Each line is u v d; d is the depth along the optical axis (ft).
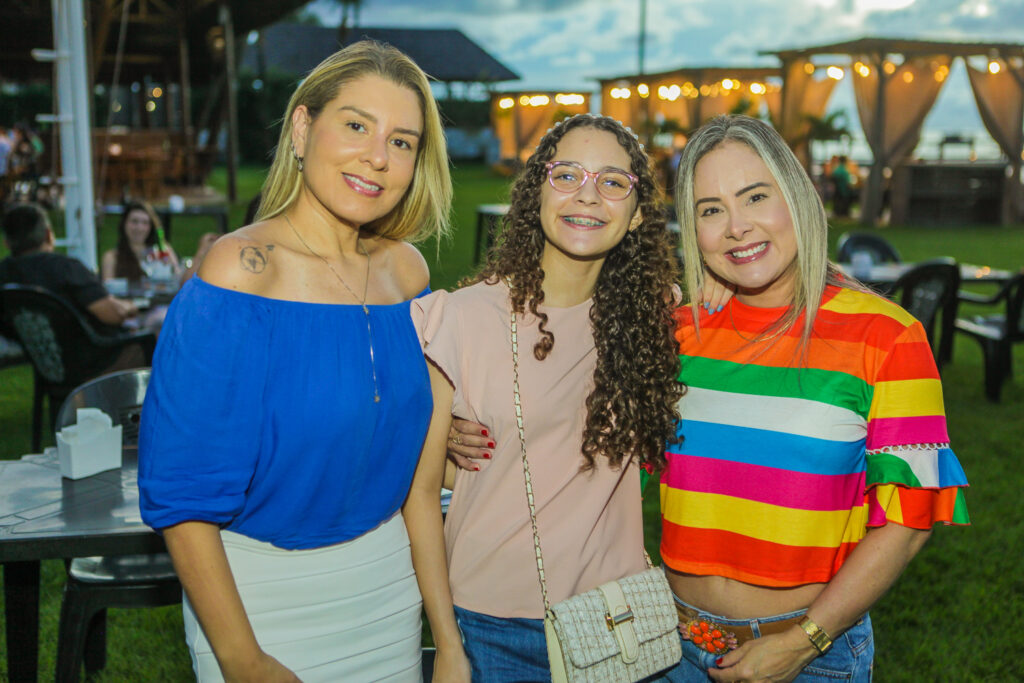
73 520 6.37
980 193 59.11
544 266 5.35
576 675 4.83
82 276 14.62
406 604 5.14
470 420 5.24
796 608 5.00
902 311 4.92
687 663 5.41
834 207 67.15
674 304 5.57
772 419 4.96
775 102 83.71
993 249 44.01
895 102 60.08
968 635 9.71
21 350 15.69
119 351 14.46
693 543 5.23
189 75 74.49
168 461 4.30
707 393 5.24
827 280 5.24
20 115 75.51
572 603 4.96
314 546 4.73
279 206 4.88
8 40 46.03
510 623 5.19
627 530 5.49
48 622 9.55
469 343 5.13
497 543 5.15
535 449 5.15
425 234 5.63
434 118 5.12
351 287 4.87
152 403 4.35
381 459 4.82
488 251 5.53
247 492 4.54
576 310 5.31
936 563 11.51
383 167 4.62
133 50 67.87
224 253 4.50
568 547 5.15
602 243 5.13
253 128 104.22
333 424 4.52
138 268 19.39
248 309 4.42
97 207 32.83
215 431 4.31
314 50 124.47
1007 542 12.02
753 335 5.18
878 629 9.84
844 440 4.82
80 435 7.30
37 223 14.87
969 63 59.67
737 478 5.04
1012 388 20.34
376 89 4.62
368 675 4.94
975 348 24.72
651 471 5.44
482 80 118.42
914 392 4.72
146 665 8.89
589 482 5.25
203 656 4.68
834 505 4.85
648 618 5.06
